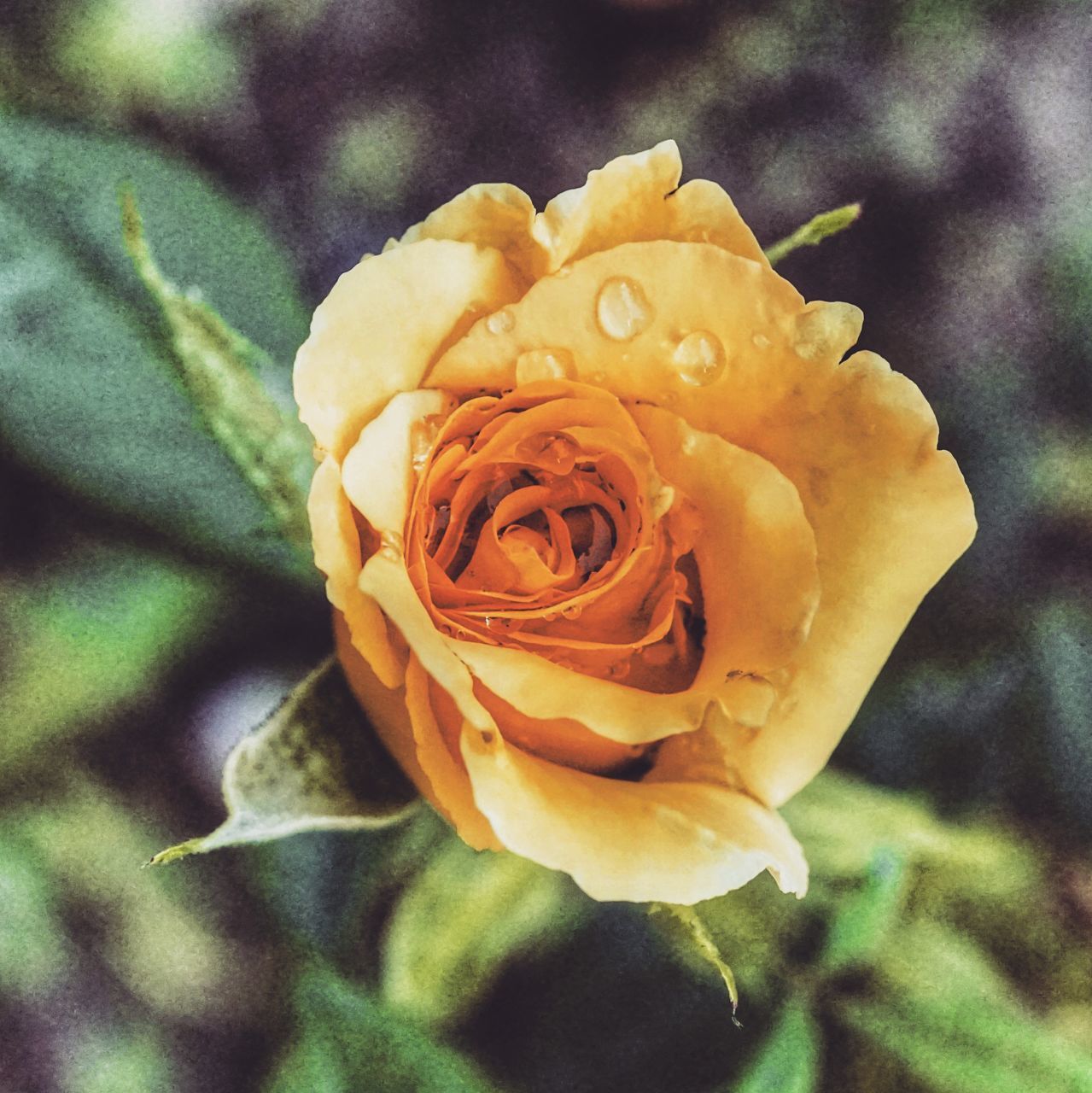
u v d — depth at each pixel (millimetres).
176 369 230
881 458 226
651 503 219
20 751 240
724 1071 238
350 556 217
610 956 240
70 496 239
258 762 219
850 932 240
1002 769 251
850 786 247
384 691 218
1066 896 243
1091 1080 236
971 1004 239
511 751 219
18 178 241
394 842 236
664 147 224
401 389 224
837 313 223
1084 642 257
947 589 261
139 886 239
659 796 224
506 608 222
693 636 235
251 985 237
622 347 225
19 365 237
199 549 240
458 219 225
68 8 262
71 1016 238
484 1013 237
